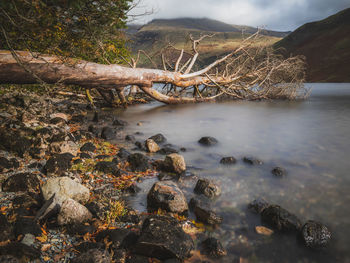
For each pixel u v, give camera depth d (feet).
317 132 30.22
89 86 30.19
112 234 8.99
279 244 9.68
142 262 8.22
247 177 16.58
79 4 14.01
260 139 27.30
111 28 20.81
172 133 30.30
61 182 11.73
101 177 15.76
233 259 8.76
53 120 27.50
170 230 9.09
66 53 21.70
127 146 23.73
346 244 9.72
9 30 14.88
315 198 13.57
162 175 16.33
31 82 23.36
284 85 59.98
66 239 9.08
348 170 17.83
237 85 52.65
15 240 8.55
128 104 55.67
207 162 19.70
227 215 11.82
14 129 20.49
